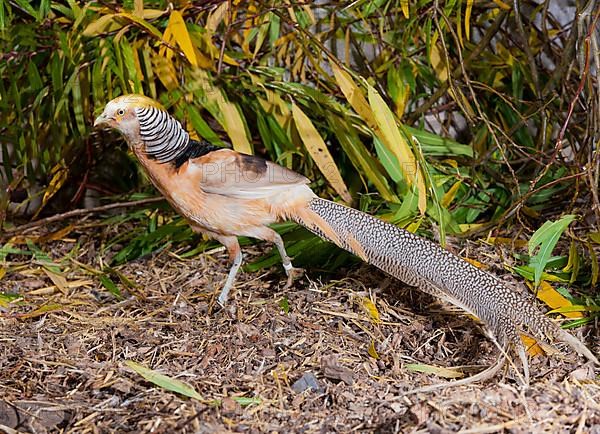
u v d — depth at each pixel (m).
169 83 3.18
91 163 3.43
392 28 3.38
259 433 2.52
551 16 3.45
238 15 3.35
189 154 2.85
